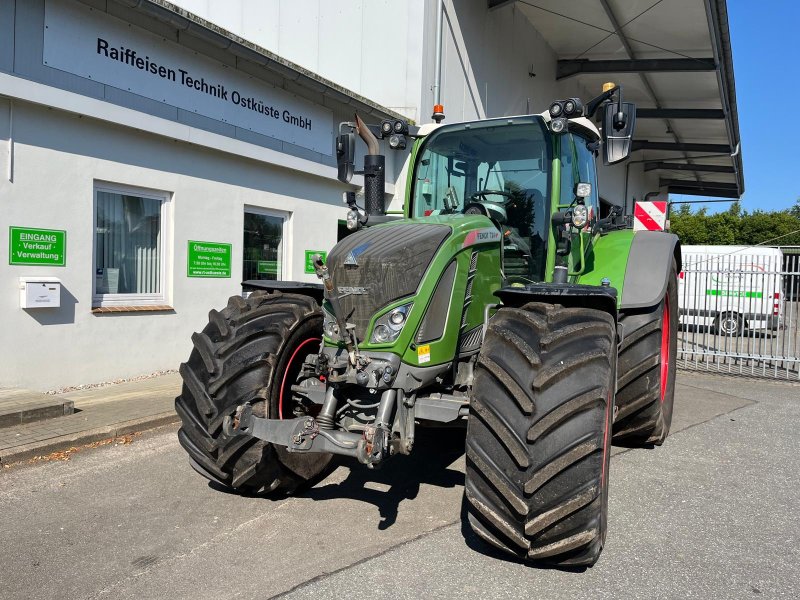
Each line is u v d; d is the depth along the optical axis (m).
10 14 5.50
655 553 3.19
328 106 9.35
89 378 6.43
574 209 3.95
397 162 10.41
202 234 7.56
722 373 9.44
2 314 5.67
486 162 4.43
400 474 4.30
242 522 3.48
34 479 4.13
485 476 2.85
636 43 13.72
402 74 10.48
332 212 9.60
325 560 3.03
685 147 19.91
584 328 2.97
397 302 3.18
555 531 2.75
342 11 10.81
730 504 3.89
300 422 3.05
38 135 5.86
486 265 3.73
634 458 4.83
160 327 7.12
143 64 6.65
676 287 5.54
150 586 2.79
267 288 4.23
